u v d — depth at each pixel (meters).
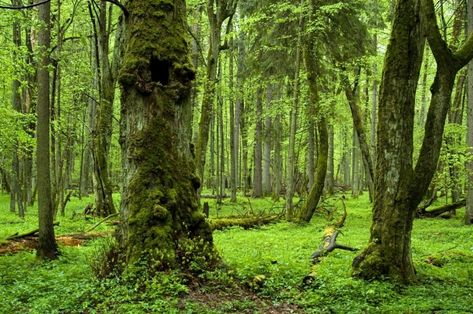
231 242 13.88
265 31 20.80
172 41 8.16
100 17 19.50
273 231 17.00
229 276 7.79
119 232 7.93
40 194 10.90
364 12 19.09
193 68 8.28
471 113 17.44
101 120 20.25
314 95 19.39
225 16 19.44
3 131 16.50
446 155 18.39
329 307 6.95
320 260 10.41
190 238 7.93
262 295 7.48
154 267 7.31
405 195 8.42
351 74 21.34
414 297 7.51
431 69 26.33
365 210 24.64
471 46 8.24
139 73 7.90
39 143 10.80
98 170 20.56
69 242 13.66
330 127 32.81
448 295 7.69
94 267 7.95
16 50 13.80
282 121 32.97
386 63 8.58
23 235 13.46
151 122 7.96
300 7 17.73
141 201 7.75
